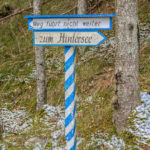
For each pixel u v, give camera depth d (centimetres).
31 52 863
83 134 371
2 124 445
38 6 540
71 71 282
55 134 377
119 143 320
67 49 281
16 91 675
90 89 561
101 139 343
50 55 812
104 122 389
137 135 319
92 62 673
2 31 1046
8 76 757
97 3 824
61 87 614
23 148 338
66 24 271
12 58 862
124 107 352
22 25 1050
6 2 1141
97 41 268
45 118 459
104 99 487
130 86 346
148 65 577
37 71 551
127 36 335
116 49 351
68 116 287
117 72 352
